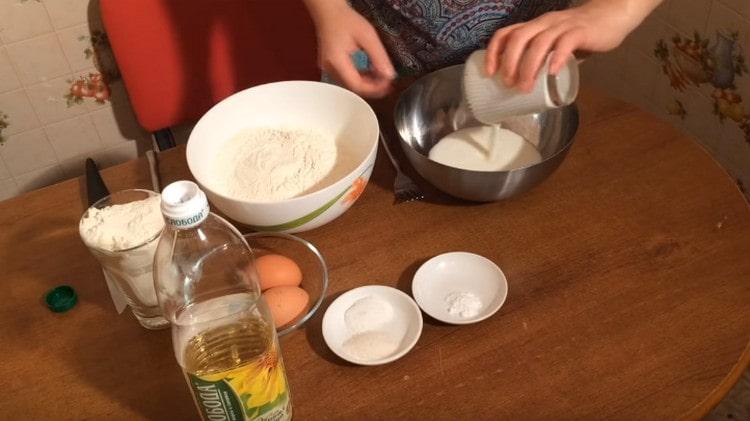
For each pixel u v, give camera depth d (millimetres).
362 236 887
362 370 737
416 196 929
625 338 742
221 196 816
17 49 1459
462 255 840
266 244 885
